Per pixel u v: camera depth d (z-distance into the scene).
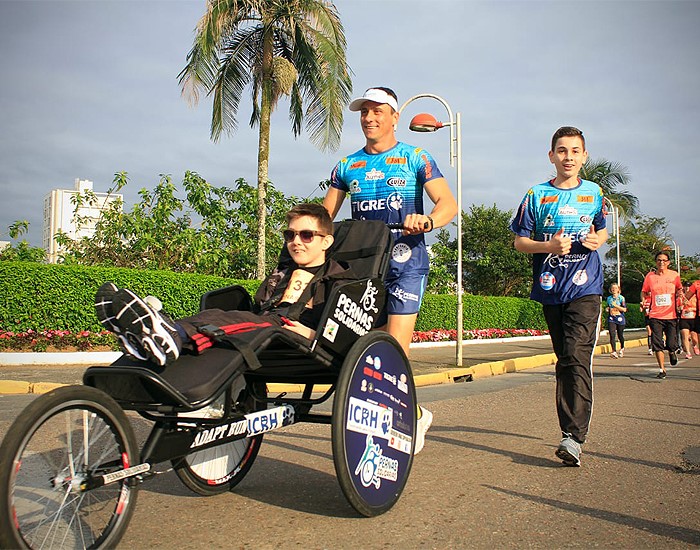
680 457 5.07
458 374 12.45
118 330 2.79
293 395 9.69
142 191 16.52
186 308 13.65
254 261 17.70
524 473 4.56
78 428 2.66
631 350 21.53
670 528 3.44
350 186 4.61
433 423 6.68
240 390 3.92
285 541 3.19
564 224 4.91
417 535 3.29
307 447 5.39
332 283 3.71
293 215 3.89
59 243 16.28
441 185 4.41
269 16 16.41
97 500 2.79
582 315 4.80
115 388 2.94
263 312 3.81
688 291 15.62
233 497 3.94
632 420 6.77
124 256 16.23
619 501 3.91
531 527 3.43
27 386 9.08
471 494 4.03
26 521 2.51
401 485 3.75
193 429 3.16
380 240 3.95
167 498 3.92
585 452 5.23
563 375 4.81
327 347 3.50
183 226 17.02
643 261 53.12
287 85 15.91
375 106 4.46
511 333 26.12
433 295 22.27
